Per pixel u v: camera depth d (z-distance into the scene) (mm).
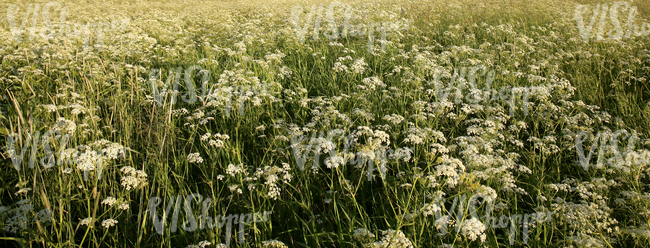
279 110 4484
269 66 5648
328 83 5352
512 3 13578
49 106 3348
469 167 3061
